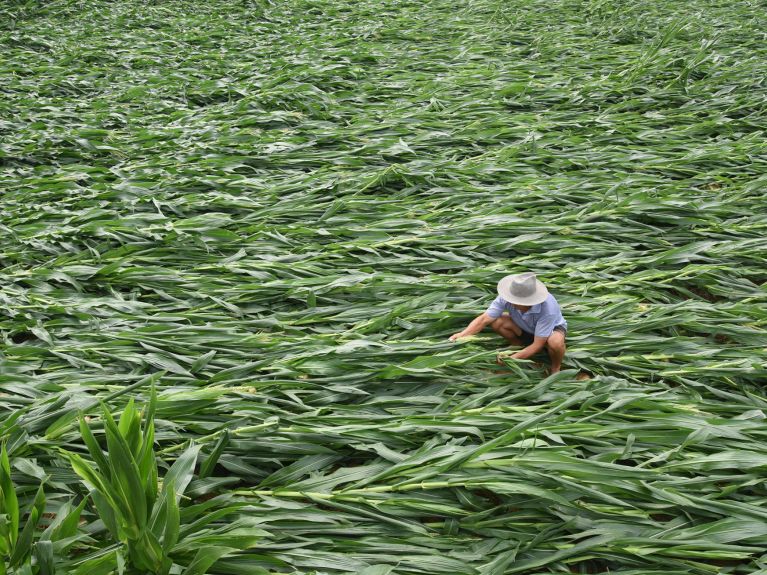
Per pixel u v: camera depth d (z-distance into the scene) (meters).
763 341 4.12
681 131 7.49
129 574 2.58
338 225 5.50
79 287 4.61
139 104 8.66
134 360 3.79
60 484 2.98
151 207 5.83
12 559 2.47
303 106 8.24
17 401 3.44
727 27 11.63
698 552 2.80
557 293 4.59
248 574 2.67
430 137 7.21
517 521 2.98
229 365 3.84
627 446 3.18
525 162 6.71
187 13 12.90
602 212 5.49
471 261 4.93
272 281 4.66
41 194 5.99
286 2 13.68
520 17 12.32
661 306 4.37
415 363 3.71
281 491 3.05
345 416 3.39
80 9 12.75
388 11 13.46
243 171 6.66
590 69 9.82
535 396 3.58
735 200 5.86
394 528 2.93
